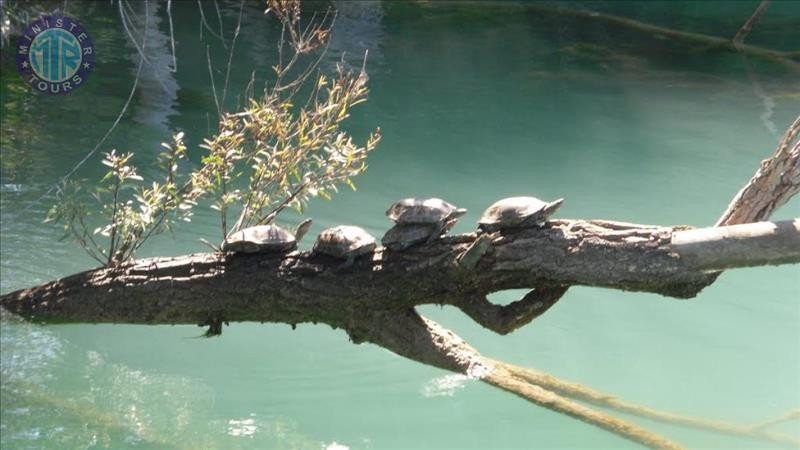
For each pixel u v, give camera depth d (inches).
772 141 363.9
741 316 243.6
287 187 226.8
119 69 422.6
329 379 214.8
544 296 183.0
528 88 433.4
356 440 189.3
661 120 392.8
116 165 217.9
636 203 302.5
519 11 577.0
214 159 215.9
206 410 199.9
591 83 441.7
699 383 210.1
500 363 203.9
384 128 375.6
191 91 400.8
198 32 490.9
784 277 266.8
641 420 194.9
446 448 186.9
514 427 195.8
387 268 184.7
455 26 538.9
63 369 211.5
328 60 455.5
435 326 197.9
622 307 249.4
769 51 492.7
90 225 275.7
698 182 322.7
